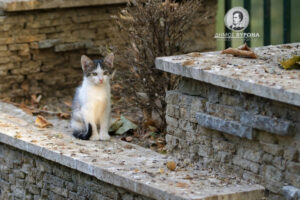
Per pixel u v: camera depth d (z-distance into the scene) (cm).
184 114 767
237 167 709
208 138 739
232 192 651
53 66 1150
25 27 1107
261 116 657
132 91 937
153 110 938
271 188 669
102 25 1166
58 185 827
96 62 862
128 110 1032
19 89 1128
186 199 623
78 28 1148
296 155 638
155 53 907
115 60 960
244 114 677
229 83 669
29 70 1129
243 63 746
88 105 865
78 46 1149
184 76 752
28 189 891
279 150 655
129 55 934
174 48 917
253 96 671
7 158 922
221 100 713
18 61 1118
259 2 1305
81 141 862
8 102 1095
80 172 784
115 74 995
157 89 909
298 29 1358
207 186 672
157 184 670
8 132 897
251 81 648
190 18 918
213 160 736
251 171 692
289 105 635
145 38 902
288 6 1121
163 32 899
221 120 703
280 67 724
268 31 1159
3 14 1087
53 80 1155
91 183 767
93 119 871
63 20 1133
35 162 866
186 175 712
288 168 648
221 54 806
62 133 907
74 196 802
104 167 729
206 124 725
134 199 706
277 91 615
